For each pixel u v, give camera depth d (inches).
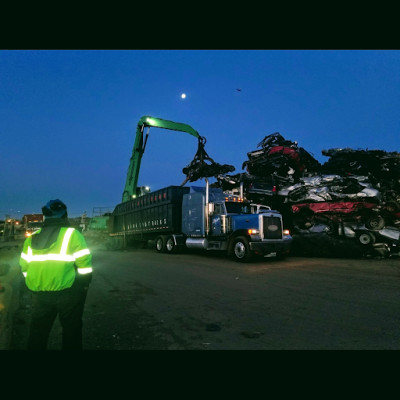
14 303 202.7
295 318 182.2
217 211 499.8
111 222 889.5
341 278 304.8
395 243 482.0
